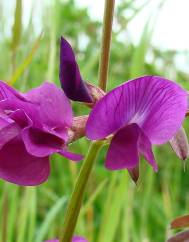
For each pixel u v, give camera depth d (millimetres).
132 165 93
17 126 94
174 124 94
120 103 93
